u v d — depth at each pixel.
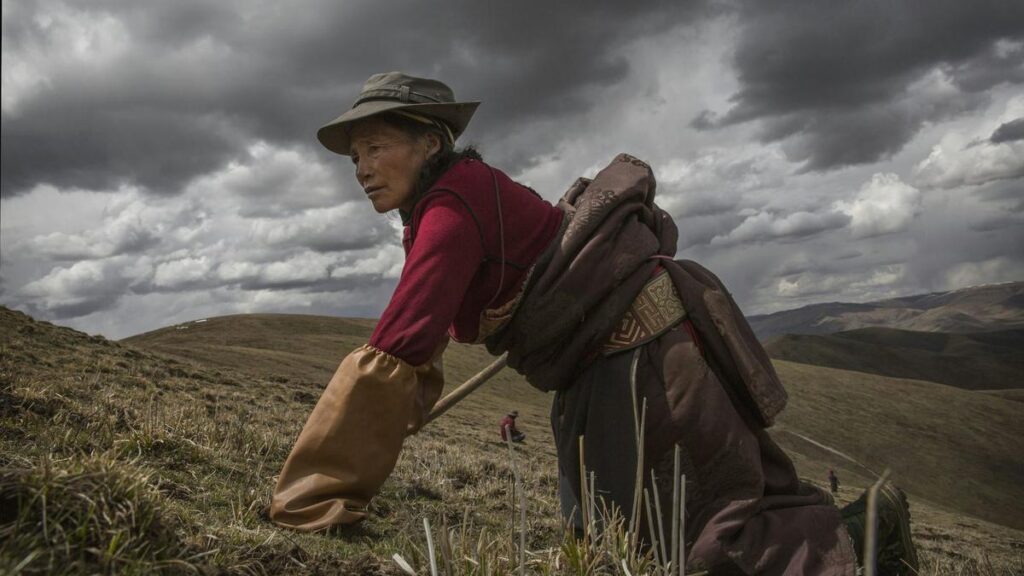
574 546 1.87
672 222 2.38
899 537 1.89
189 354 36.94
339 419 2.18
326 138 2.40
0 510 1.32
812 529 1.89
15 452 2.80
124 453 3.16
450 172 2.20
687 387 2.02
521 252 2.16
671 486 1.99
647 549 2.00
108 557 1.29
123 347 12.23
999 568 3.51
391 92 2.21
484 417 33.22
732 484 1.96
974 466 77.00
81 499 1.36
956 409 88.25
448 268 2.11
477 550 1.85
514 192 2.21
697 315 2.10
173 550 1.48
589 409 2.13
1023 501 70.75
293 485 2.26
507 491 4.79
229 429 4.40
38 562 1.22
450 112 2.24
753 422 2.11
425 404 2.39
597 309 2.09
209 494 2.67
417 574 1.75
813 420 77.56
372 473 2.22
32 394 3.88
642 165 2.34
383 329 2.17
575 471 2.20
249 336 65.44
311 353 59.59
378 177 2.24
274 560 1.81
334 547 2.13
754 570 1.83
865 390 89.25
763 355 2.19
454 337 2.39
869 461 70.25
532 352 2.19
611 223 2.13
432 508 3.69
